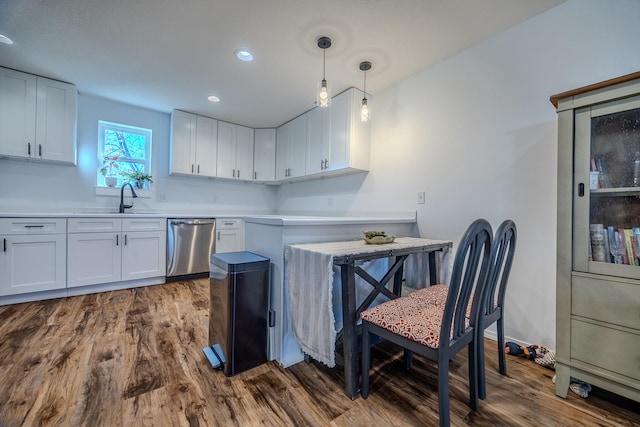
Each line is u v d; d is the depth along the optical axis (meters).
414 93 2.53
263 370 1.55
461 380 1.50
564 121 1.35
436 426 1.16
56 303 2.47
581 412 1.26
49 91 2.73
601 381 1.26
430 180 2.38
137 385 1.38
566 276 1.35
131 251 2.96
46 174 2.96
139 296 2.72
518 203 1.86
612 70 1.53
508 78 1.92
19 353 1.64
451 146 2.24
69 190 3.08
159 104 3.35
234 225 3.64
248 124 4.03
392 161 2.72
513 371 1.58
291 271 1.56
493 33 1.96
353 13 1.79
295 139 3.71
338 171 3.10
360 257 1.39
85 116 3.14
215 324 1.67
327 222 1.82
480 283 1.26
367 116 2.30
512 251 1.49
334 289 1.85
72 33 2.03
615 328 1.23
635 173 1.25
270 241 1.73
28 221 2.45
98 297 2.66
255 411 1.23
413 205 2.52
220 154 3.87
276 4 1.72
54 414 1.17
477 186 2.07
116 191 3.35
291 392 1.36
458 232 2.18
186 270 3.30
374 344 1.88
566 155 1.35
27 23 1.92
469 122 2.13
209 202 4.07
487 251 1.24
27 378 1.40
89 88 2.94
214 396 1.32
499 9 1.74
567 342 1.35
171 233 3.19
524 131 1.84
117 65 2.46
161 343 1.80
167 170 3.70
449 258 1.93
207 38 2.07
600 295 1.27
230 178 3.99
